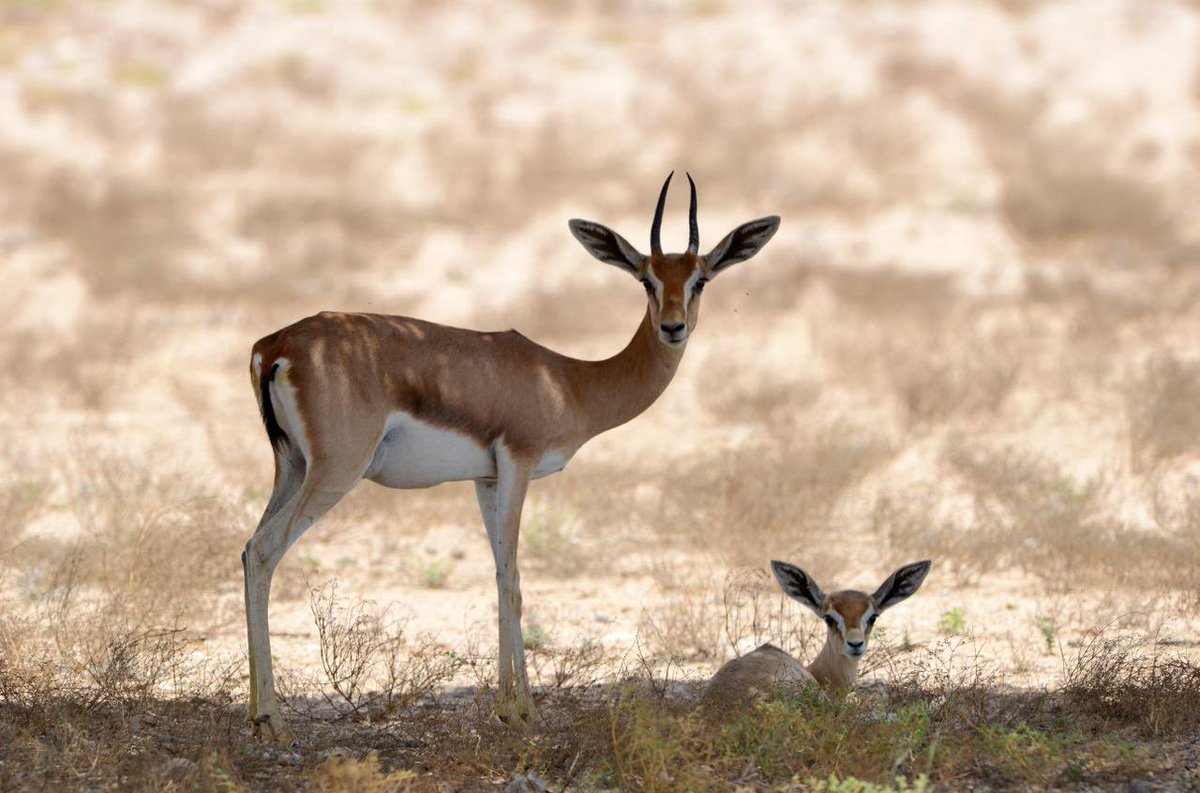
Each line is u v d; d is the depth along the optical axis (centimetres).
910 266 5119
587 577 2452
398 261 5231
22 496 2769
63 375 3847
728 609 2166
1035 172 5903
